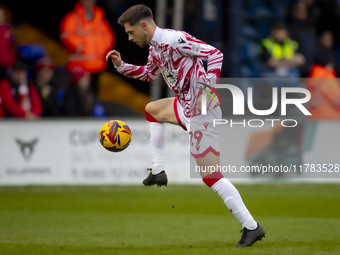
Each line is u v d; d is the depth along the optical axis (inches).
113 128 881.5
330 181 1774.1
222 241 917.2
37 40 1903.3
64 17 1846.7
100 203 1382.9
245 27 2133.4
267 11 2162.9
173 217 1185.4
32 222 1114.7
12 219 1152.2
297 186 1683.1
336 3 2054.6
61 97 1798.7
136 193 1545.3
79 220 1141.7
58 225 1079.6
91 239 930.7
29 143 1690.5
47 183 1696.6
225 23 1979.6
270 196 1491.1
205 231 1017.5
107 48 1868.8
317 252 800.9
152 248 845.2
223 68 1966.0
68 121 1699.1
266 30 2154.3
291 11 2030.0
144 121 1704.0
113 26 1919.3
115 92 1883.6
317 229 1031.6
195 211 1272.1
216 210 1286.9
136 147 1702.8
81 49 1841.8
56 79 1818.4
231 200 841.5
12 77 1752.0
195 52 826.8
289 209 1299.2
